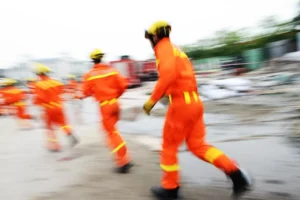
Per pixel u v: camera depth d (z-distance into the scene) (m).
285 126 6.18
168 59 2.83
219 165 2.94
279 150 4.70
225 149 5.03
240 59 26.48
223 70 26.41
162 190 3.21
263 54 26.56
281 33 28.81
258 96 11.34
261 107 8.77
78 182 3.90
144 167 4.33
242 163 4.27
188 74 3.00
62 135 7.26
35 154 5.60
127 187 3.62
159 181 3.77
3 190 3.86
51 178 4.15
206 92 12.84
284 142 5.11
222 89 12.98
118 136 4.23
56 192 3.62
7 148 6.33
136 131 7.14
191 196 3.28
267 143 5.15
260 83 14.62
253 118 7.29
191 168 4.20
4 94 9.45
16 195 3.65
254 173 3.84
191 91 3.00
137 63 28.28
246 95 12.02
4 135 8.01
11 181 4.17
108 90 4.26
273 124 6.47
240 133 6.00
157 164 4.44
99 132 7.12
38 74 5.73
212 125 6.99
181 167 4.27
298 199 3.06
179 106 2.95
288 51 26.95
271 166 4.04
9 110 12.98
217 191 3.38
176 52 2.98
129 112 10.52
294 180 3.53
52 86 5.59
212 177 3.81
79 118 10.14
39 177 4.24
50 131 5.74
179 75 2.93
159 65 2.89
